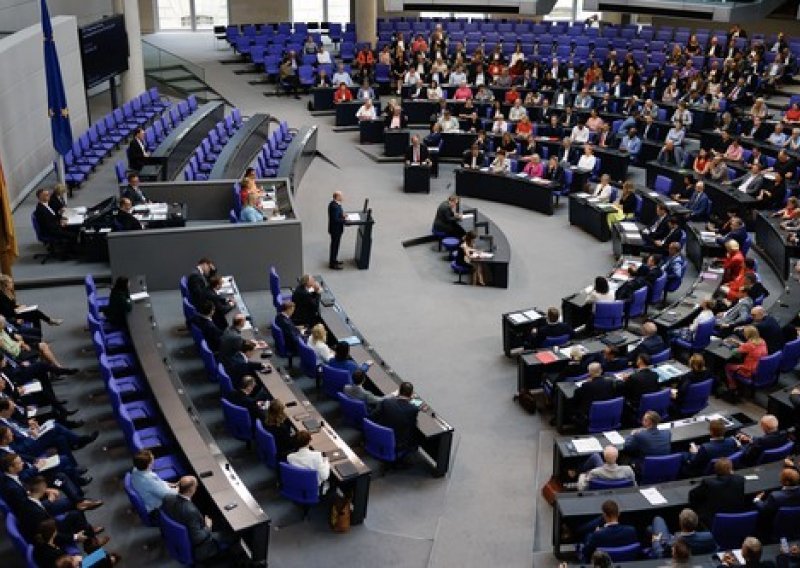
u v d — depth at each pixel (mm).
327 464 10344
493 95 29234
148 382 11820
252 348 12570
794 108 24625
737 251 15977
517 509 11102
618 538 9023
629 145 24219
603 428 12102
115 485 10906
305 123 28828
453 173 25531
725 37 32250
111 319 13664
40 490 9391
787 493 9570
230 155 21625
